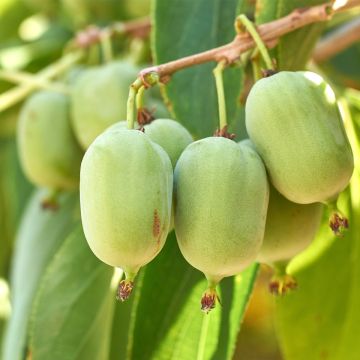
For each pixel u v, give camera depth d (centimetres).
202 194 26
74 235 36
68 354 35
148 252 25
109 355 34
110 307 35
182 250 26
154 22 33
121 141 26
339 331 36
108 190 25
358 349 36
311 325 36
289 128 27
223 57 29
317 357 36
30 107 38
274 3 31
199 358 31
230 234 26
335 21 38
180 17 33
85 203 26
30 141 38
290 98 27
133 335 31
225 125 28
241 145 27
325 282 35
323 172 26
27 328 38
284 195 27
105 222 25
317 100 27
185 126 32
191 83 32
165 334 31
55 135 38
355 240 34
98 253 25
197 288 31
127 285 25
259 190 26
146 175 25
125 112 36
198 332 31
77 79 38
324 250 34
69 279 35
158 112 34
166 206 26
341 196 34
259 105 27
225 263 26
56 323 35
